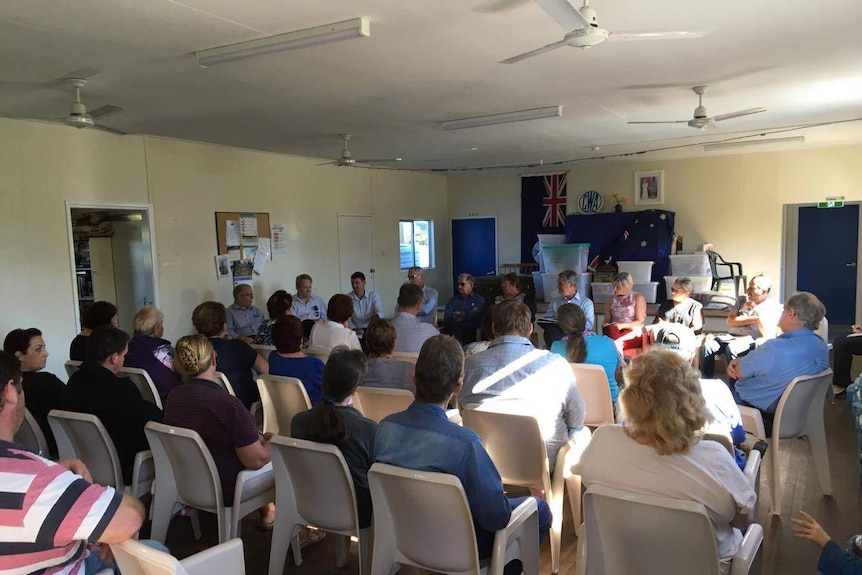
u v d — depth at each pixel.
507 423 2.60
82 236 6.20
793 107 5.27
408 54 3.55
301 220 7.82
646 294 7.98
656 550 1.71
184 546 2.93
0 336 4.85
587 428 3.04
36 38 3.10
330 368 2.32
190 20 2.92
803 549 2.81
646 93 4.67
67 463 1.63
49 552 1.25
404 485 1.86
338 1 2.72
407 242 10.07
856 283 8.55
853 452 4.03
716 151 8.02
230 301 6.86
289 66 3.74
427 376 1.91
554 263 8.49
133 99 4.47
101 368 2.77
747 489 1.71
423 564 1.95
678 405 1.68
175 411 2.51
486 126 5.96
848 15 3.01
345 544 2.75
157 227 6.09
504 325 2.82
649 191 8.90
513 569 2.19
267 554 2.86
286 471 2.36
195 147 6.46
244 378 3.75
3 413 1.43
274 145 6.78
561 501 2.68
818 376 3.11
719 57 3.71
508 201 10.21
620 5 2.88
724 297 7.27
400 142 6.82
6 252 4.88
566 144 7.23
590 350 3.50
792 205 8.46
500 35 3.24
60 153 5.23
